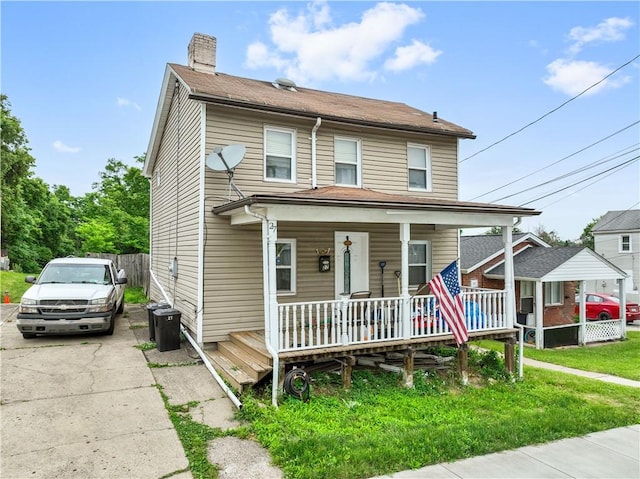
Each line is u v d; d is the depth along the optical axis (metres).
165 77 11.14
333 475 4.04
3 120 26.70
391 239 10.96
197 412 5.64
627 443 5.38
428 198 10.69
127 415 5.43
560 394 8.00
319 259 9.95
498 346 14.02
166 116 12.48
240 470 4.19
